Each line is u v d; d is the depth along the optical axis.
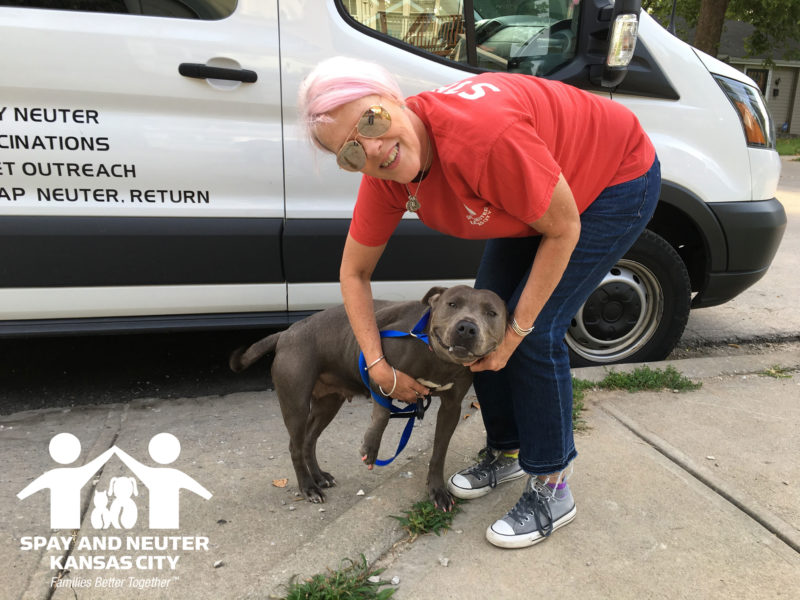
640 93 3.28
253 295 3.16
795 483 2.44
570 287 1.97
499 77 1.79
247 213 3.04
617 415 2.99
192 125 2.90
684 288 3.56
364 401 3.38
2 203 2.77
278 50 2.92
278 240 3.09
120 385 3.53
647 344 3.65
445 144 1.60
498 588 1.93
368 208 1.99
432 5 3.07
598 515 2.26
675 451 2.66
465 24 3.12
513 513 2.16
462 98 1.63
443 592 1.92
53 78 2.70
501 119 1.56
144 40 2.76
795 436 2.80
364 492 2.53
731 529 2.18
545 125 1.76
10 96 2.69
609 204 1.94
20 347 3.99
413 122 1.65
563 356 2.04
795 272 5.91
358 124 1.51
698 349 4.17
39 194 2.80
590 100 1.91
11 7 2.65
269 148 3.01
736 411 3.05
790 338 4.37
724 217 3.46
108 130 2.80
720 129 3.43
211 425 3.07
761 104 3.65
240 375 3.70
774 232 3.61
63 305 2.94
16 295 2.88
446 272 3.33
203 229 2.98
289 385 2.30
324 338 2.33
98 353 3.94
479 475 2.41
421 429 3.00
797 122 30.39
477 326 1.84
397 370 2.16
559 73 3.16
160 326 3.08
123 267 2.94
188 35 2.81
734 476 2.48
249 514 2.37
